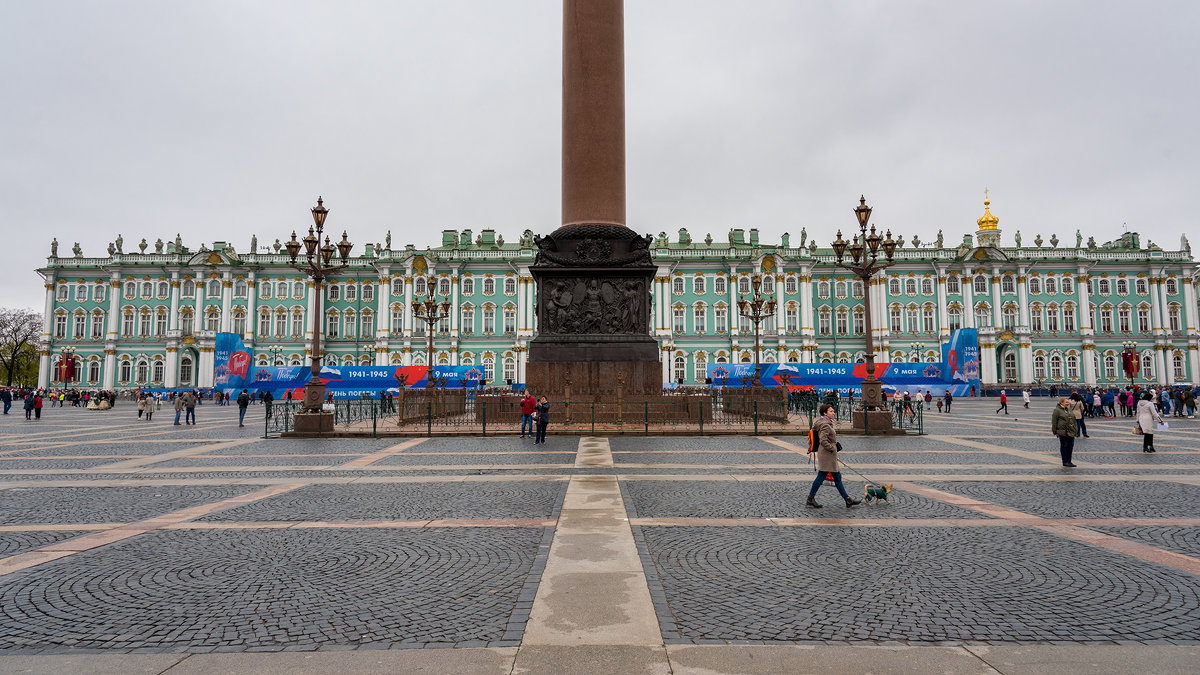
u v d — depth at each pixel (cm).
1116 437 2542
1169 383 8306
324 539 908
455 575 744
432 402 3034
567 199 3148
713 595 677
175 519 1041
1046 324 8450
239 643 563
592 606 643
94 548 868
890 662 521
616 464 1639
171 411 5378
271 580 732
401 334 8350
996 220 8994
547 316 3111
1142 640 565
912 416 3228
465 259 8350
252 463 1738
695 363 8325
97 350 8512
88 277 8638
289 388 6350
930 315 8438
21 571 768
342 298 8569
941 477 1455
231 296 8506
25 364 11319
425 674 502
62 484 1398
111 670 513
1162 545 877
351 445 2216
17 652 546
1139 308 8494
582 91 3114
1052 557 818
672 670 506
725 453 1883
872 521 1012
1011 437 2489
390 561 801
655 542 884
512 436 2470
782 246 8731
